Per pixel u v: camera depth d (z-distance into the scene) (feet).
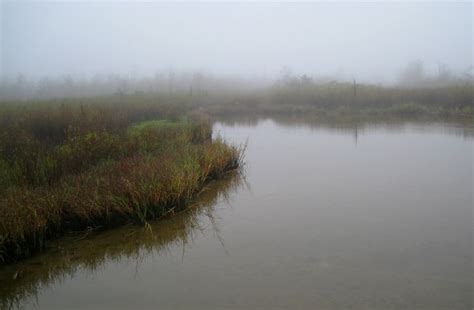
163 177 19.77
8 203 16.19
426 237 15.56
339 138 40.29
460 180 23.27
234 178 25.40
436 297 11.36
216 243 15.80
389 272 12.90
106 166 22.49
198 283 12.73
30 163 21.88
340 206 19.53
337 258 14.03
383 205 19.42
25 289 12.84
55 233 16.67
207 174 23.89
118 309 11.46
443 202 19.54
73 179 20.42
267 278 12.80
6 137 27.48
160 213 18.69
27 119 35.68
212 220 18.30
